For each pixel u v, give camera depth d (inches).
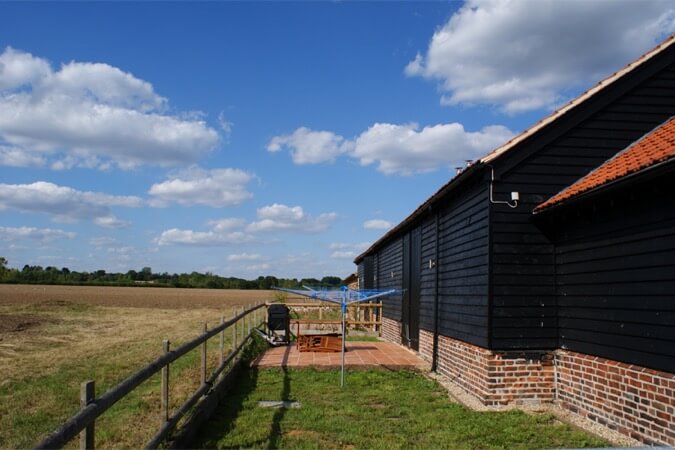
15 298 1999.3
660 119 371.2
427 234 547.5
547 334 361.1
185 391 373.4
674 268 256.4
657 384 265.0
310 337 631.2
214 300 2337.6
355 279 1496.1
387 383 429.7
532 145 363.6
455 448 264.4
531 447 268.5
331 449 260.4
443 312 474.3
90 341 709.9
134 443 251.6
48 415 318.3
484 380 361.4
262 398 370.0
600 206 312.7
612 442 276.5
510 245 361.7
